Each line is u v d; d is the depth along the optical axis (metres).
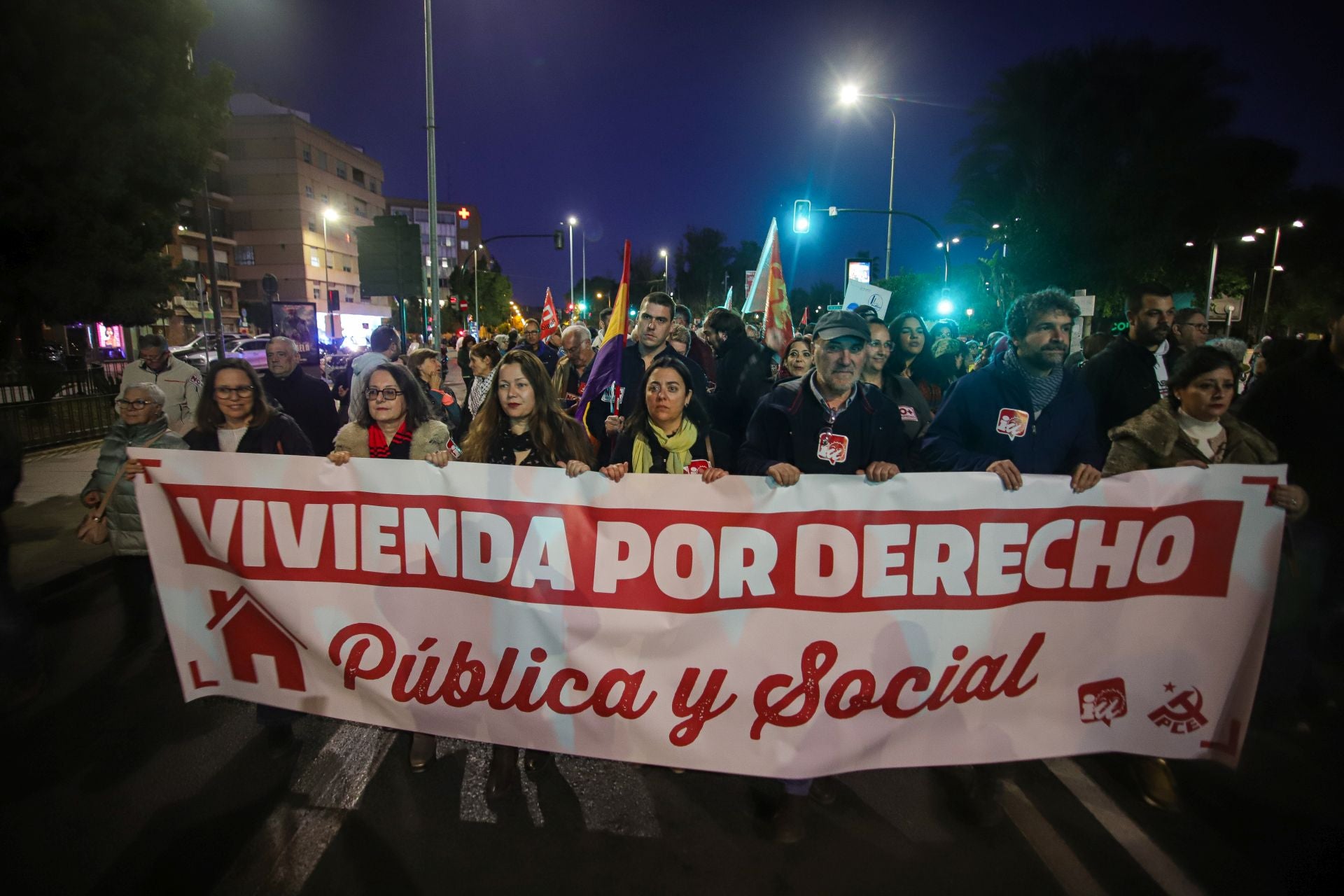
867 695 2.84
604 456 4.35
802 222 22.50
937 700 2.84
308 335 39.00
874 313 5.15
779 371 6.19
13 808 2.97
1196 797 3.07
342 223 75.19
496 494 2.91
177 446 4.13
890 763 2.84
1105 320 31.11
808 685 2.83
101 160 13.90
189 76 15.97
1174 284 39.22
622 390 4.43
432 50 13.36
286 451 3.63
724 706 2.85
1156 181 30.31
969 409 3.18
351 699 3.08
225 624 3.12
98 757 3.33
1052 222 30.95
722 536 2.82
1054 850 2.76
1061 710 2.87
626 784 3.18
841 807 3.01
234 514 3.05
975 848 2.77
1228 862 2.70
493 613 2.95
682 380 3.13
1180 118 30.97
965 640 2.84
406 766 3.29
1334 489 3.51
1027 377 3.12
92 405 11.21
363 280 10.27
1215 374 3.00
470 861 2.69
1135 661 2.87
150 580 4.27
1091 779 3.20
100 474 4.14
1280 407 3.65
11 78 12.61
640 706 2.88
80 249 14.38
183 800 3.03
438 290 14.05
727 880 2.61
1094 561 2.84
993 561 2.82
